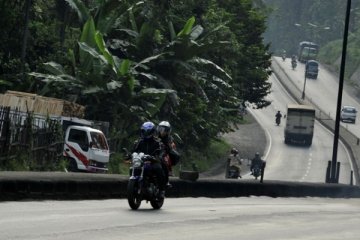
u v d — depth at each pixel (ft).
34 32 280.92
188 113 312.09
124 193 130.11
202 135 353.10
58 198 112.68
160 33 291.17
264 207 134.72
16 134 176.65
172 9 321.73
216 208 122.11
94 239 71.61
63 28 285.84
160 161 107.65
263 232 88.99
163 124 109.50
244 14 470.39
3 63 260.01
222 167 383.45
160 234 79.46
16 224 78.23
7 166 170.09
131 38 288.71
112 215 95.71
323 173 417.08
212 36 338.75
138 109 261.85
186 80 284.20
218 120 367.25
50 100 219.20
